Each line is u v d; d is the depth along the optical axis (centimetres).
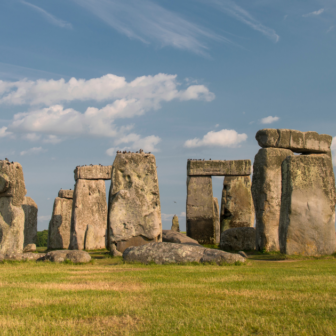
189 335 448
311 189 1348
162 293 634
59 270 959
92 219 2386
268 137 1741
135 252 1097
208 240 2373
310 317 498
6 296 625
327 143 1803
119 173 1597
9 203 1534
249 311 530
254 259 1305
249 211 2433
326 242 1334
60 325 483
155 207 1577
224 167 2448
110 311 536
